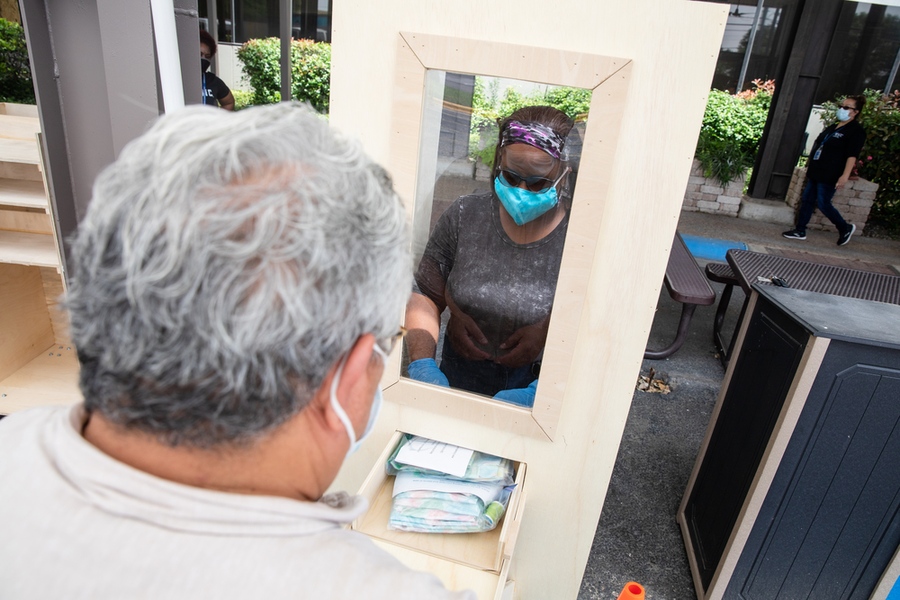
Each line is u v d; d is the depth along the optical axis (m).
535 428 1.30
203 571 0.43
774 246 5.46
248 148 0.42
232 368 0.40
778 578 1.60
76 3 1.58
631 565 1.89
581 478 1.36
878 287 2.67
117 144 1.68
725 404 1.84
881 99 6.58
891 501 1.46
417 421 1.39
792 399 1.40
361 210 0.45
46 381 2.14
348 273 0.44
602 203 1.09
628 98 1.03
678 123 1.03
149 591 0.42
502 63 1.06
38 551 0.43
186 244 0.38
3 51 5.19
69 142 1.72
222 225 0.39
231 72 7.55
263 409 0.43
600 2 1.00
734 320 3.80
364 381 0.54
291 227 0.40
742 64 7.58
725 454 1.77
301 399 0.46
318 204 0.42
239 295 0.39
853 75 7.54
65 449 0.46
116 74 1.60
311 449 0.51
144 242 0.39
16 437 0.51
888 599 1.56
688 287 2.77
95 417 0.49
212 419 0.42
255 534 0.45
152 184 0.40
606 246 1.13
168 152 0.42
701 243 5.33
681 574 1.87
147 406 0.42
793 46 5.81
